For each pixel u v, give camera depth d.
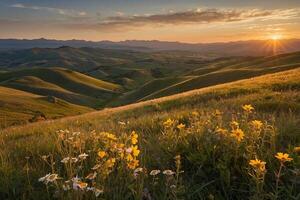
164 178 4.06
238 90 23.80
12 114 93.56
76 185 3.14
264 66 101.75
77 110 124.62
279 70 69.94
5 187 4.14
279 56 115.50
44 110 111.44
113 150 4.25
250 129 5.08
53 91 167.00
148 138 6.18
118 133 7.24
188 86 82.81
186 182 4.05
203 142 4.71
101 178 3.71
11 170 4.56
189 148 4.77
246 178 3.89
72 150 5.07
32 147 6.23
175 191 3.45
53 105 123.38
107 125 9.84
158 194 3.81
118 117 19.62
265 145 4.97
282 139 5.27
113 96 176.50
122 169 3.99
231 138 4.52
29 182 4.02
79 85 191.00
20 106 109.31
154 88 125.00
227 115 8.59
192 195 3.73
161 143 5.18
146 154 5.00
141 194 3.53
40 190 4.09
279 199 3.50
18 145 6.84
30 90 167.38
